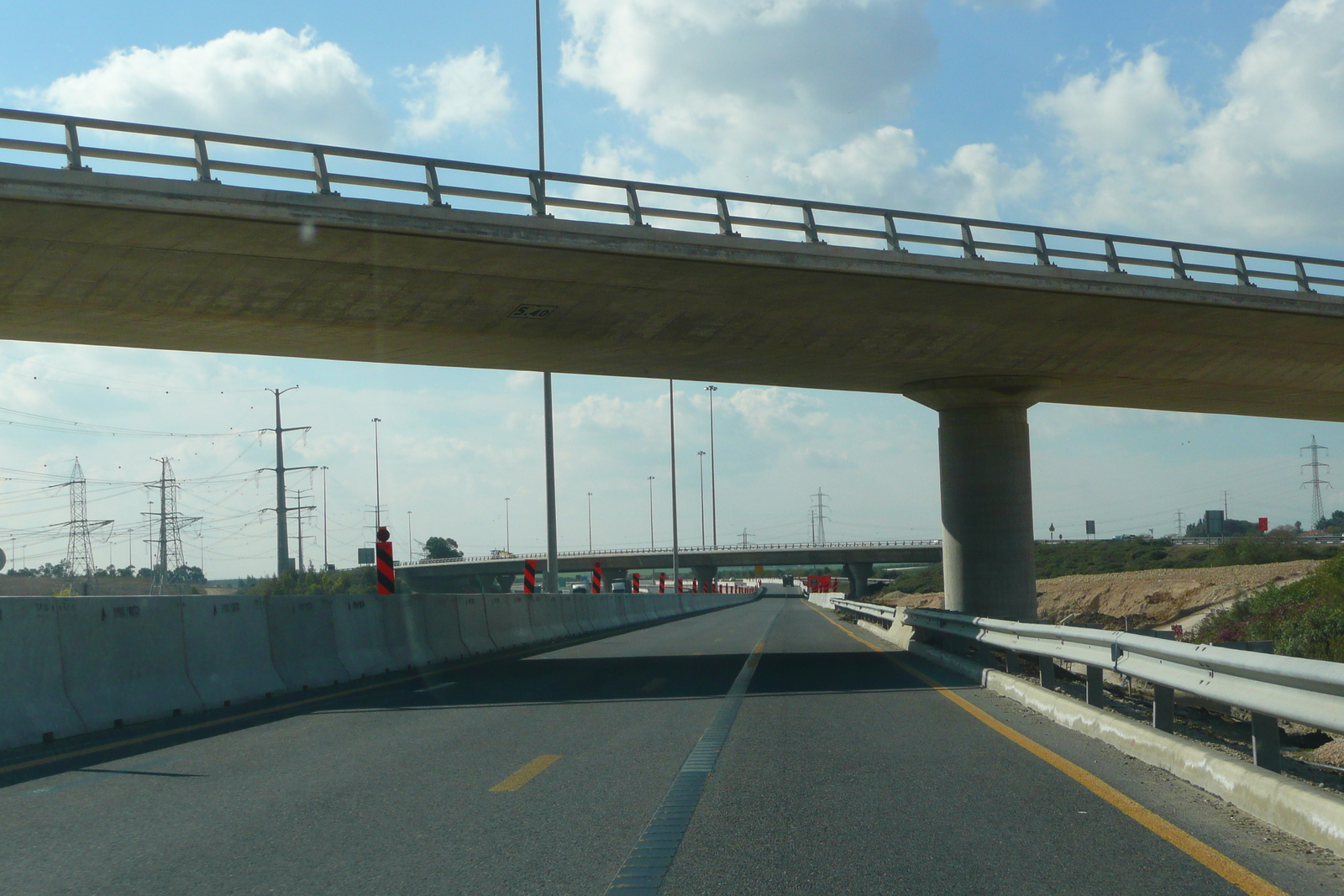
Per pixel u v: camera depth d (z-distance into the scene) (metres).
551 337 23.38
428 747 10.11
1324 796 6.32
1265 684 7.24
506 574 123.50
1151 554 93.31
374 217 17.61
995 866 5.75
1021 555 27.06
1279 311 23.48
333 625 17.50
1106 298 22.27
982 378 26.67
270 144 17.64
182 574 79.81
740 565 123.81
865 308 22.39
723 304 21.89
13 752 10.05
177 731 11.36
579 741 10.33
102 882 5.65
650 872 5.71
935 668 18.62
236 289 19.69
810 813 7.09
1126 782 8.07
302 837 6.57
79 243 17.48
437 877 5.66
